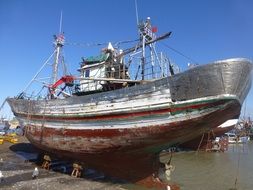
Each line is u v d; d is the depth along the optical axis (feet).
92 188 45.24
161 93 39.78
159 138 41.91
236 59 35.19
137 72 51.90
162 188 46.80
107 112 45.52
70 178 51.37
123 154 46.78
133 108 42.32
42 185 45.62
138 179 48.49
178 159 93.15
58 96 64.64
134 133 42.52
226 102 35.91
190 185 54.75
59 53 77.10
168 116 39.32
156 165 48.93
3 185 44.91
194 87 37.09
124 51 56.95
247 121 183.11
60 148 56.03
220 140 117.80
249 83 40.32
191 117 37.96
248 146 146.20
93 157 50.26
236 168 75.87
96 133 47.29
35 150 88.74
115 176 50.55
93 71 63.72
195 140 113.29
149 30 53.78
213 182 57.98
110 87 53.78
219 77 35.50
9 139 110.83
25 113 70.08
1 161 67.56
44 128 60.44
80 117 50.19
